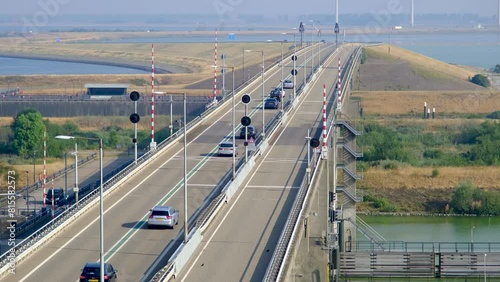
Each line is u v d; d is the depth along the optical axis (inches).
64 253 7027.6
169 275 6279.5
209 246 7283.5
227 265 6752.0
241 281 6358.3
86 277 6141.7
